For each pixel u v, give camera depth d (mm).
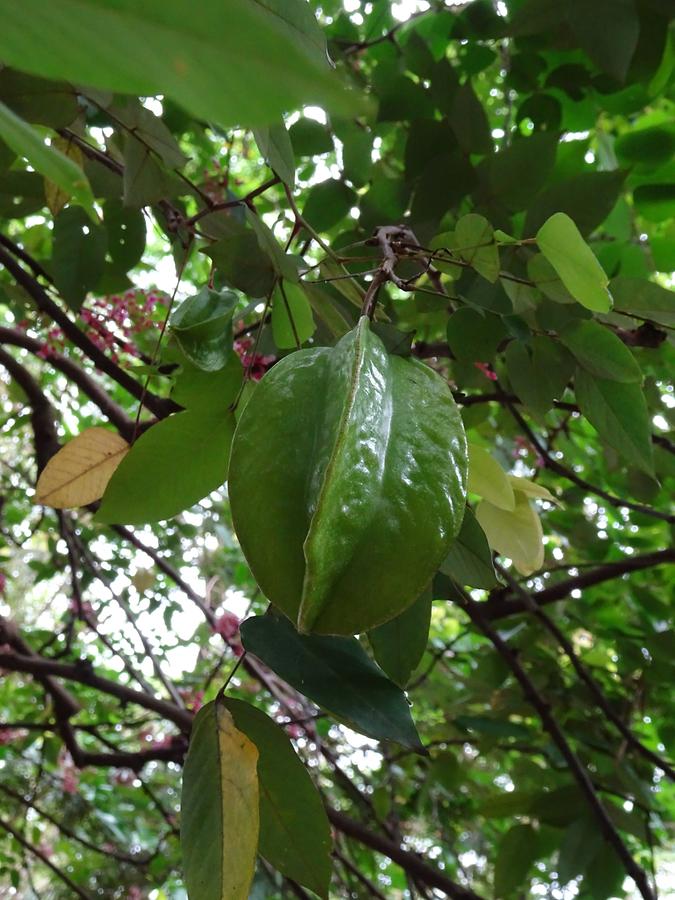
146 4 86
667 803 917
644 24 498
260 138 329
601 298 299
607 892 615
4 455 1105
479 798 908
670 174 546
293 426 264
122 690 722
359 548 243
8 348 1032
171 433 326
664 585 790
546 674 739
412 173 507
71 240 500
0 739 958
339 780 883
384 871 1086
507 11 549
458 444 267
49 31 92
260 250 389
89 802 1109
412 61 540
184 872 280
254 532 255
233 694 956
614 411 408
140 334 664
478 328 418
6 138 152
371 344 266
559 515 765
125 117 391
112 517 331
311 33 268
